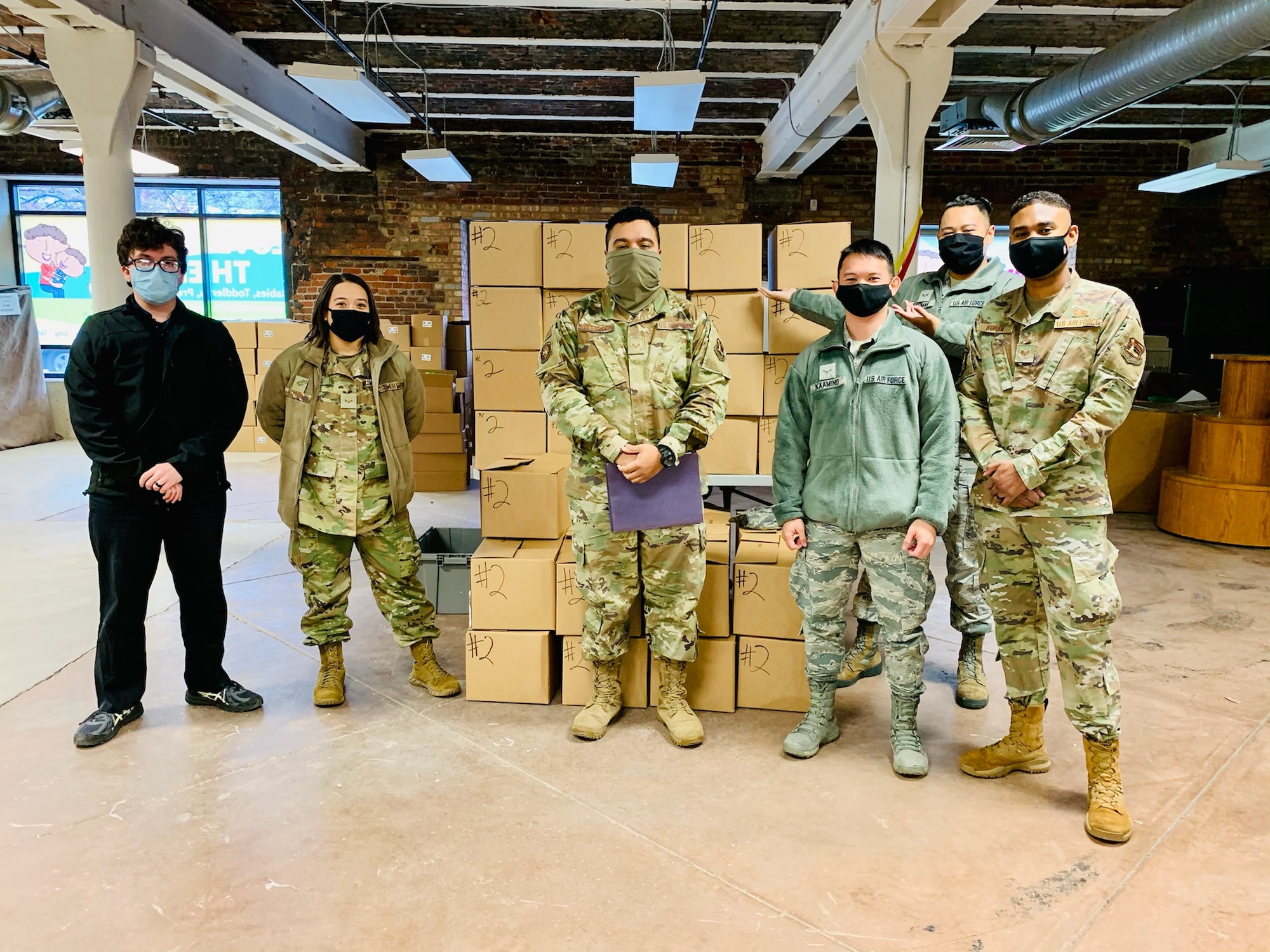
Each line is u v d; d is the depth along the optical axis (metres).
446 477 6.23
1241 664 2.93
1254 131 7.71
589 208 8.74
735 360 2.82
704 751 2.29
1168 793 2.07
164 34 4.91
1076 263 8.82
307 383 2.43
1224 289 8.12
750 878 1.72
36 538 4.59
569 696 2.58
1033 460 1.84
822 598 2.20
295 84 6.69
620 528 2.17
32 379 8.27
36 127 6.90
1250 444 4.58
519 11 5.48
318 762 2.20
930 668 2.93
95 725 2.29
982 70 6.35
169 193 8.80
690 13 5.38
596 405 2.27
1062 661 1.92
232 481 6.47
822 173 8.74
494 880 1.70
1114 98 4.96
